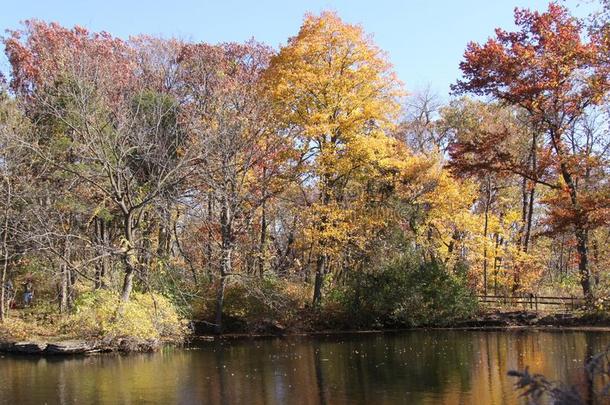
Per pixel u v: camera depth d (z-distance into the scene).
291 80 29.92
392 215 31.95
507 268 39.31
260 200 29.50
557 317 30.52
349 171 30.48
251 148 28.83
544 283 42.06
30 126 26.41
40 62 30.28
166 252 29.75
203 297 28.52
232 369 18.47
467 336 26.88
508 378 16.03
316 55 30.69
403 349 22.69
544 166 29.08
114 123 26.97
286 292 30.59
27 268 27.48
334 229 29.22
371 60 30.75
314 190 34.53
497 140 29.92
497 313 31.88
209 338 27.48
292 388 15.32
